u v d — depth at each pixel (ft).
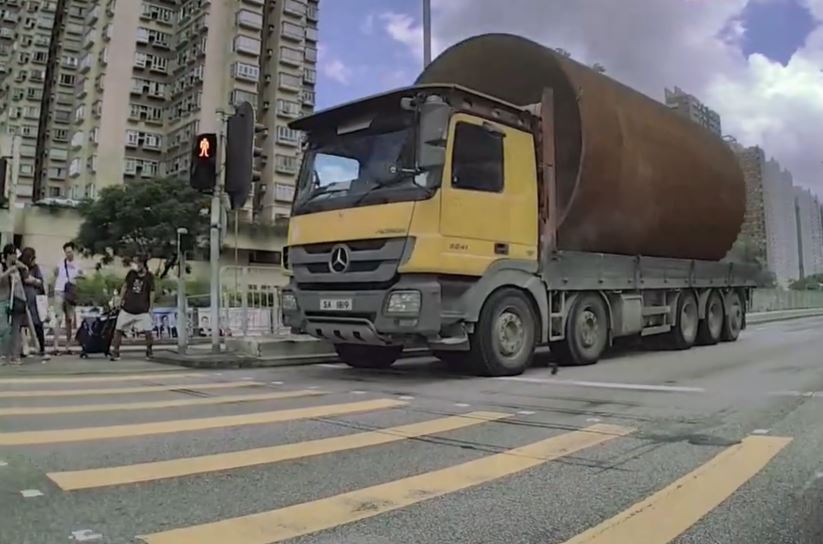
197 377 25.89
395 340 22.94
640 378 25.55
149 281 33.73
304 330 25.48
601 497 10.82
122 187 134.92
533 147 27.25
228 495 10.71
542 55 29.86
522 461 13.00
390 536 9.09
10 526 9.16
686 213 36.55
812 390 22.07
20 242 145.89
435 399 20.35
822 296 158.81
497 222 25.16
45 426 15.71
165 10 204.74
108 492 10.72
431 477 11.88
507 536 9.15
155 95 201.05
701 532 9.33
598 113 29.63
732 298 45.57
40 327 33.45
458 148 23.82
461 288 23.99
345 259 23.77
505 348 25.93
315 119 26.35
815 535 9.25
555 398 20.59
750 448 14.03
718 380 24.89
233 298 37.24
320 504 10.36
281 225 177.47
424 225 22.52
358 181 24.35
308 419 16.97
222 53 196.95
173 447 13.78
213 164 32.09
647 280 34.65
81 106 204.23
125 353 36.50
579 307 29.84
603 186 29.53
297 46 212.43
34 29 222.28
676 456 13.42
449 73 33.22
